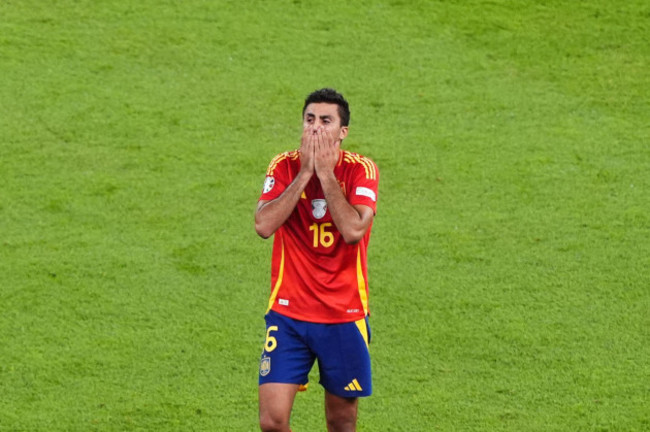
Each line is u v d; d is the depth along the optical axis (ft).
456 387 87.04
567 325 96.32
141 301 99.50
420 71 148.56
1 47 149.69
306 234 66.28
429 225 114.11
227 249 109.19
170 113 136.87
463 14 162.81
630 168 126.41
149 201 118.01
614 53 154.30
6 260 105.60
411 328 95.81
